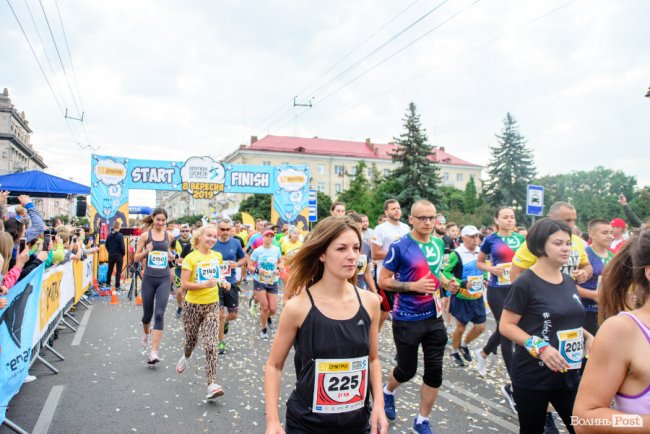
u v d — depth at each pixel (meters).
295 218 20.08
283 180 19.78
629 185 65.00
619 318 1.70
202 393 5.03
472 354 6.79
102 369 5.85
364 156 70.31
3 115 62.03
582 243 4.61
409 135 41.28
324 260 2.28
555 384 2.86
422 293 3.96
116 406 4.61
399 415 4.44
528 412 2.93
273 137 70.62
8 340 3.95
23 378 4.42
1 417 3.76
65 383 5.29
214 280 5.00
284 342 2.22
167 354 6.62
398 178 40.88
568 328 2.91
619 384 1.66
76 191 14.72
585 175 68.19
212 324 5.03
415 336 3.95
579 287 4.62
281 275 6.59
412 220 4.20
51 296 6.36
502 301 5.58
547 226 2.95
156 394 4.97
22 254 5.12
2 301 3.62
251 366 6.07
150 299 6.32
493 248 5.66
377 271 6.90
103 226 15.66
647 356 1.62
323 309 2.20
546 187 54.41
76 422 4.21
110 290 12.71
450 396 4.98
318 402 2.13
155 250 6.27
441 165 77.44
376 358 2.42
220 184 18.80
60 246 7.70
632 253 1.80
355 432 2.19
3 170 60.19
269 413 2.10
